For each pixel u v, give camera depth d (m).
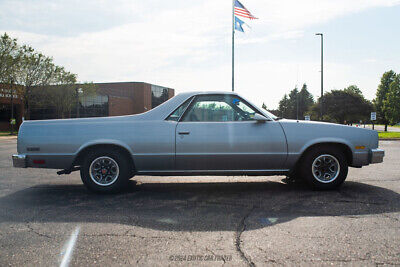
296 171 5.54
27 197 5.05
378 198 4.79
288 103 109.38
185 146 5.11
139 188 5.73
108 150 5.15
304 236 3.22
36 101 37.22
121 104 61.16
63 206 4.48
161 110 5.25
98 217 3.93
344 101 51.91
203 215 3.99
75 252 2.86
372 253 2.79
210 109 5.29
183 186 5.91
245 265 2.58
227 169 5.22
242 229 3.45
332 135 5.23
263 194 5.15
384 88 81.00
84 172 5.18
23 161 5.14
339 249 2.89
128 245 3.01
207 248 2.93
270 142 5.14
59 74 35.97
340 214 3.98
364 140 5.30
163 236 3.25
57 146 5.12
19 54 29.92
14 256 2.78
